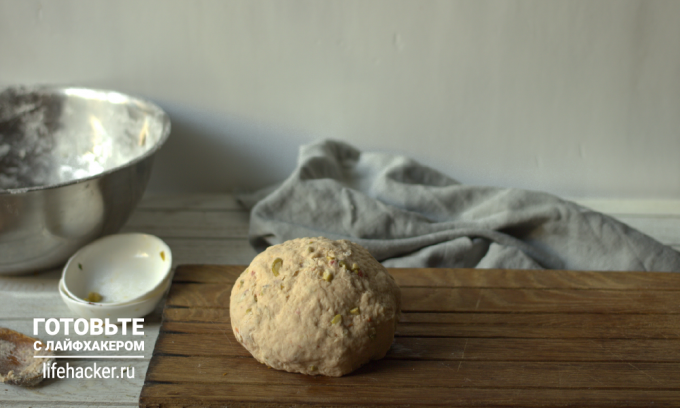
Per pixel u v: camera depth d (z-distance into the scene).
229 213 1.08
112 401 0.72
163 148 1.10
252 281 0.72
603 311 0.78
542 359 0.72
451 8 1.02
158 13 1.02
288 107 1.08
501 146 1.11
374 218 0.94
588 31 1.03
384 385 0.69
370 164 1.07
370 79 1.07
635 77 1.06
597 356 0.72
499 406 0.67
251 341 0.70
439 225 0.94
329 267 0.71
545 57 1.05
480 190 0.99
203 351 0.72
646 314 0.78
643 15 1.02
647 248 0.90
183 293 0.80
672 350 0.73
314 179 0.98
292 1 1.02
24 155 1.04
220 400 0.67
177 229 1.03
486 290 0.81
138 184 0.90
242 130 1.10
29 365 0.75
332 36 1.04
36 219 0.81
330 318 0.68
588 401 0.67
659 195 1.12
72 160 1.05
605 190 1.12
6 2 1.01
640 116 1.08
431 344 0.73
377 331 0.69
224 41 1.04
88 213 0.85
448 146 1.11
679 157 1.10
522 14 1.03
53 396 0.72
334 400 0.67
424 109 1.09
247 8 1.02
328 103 1.08
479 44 1.04
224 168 1.12
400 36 1.04
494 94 1.07
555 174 1.12
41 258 0.86
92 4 1.01
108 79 1.06
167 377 0.69
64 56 1.04
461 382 0.69
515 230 0.95
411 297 0.80
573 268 0.92
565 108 1.08
